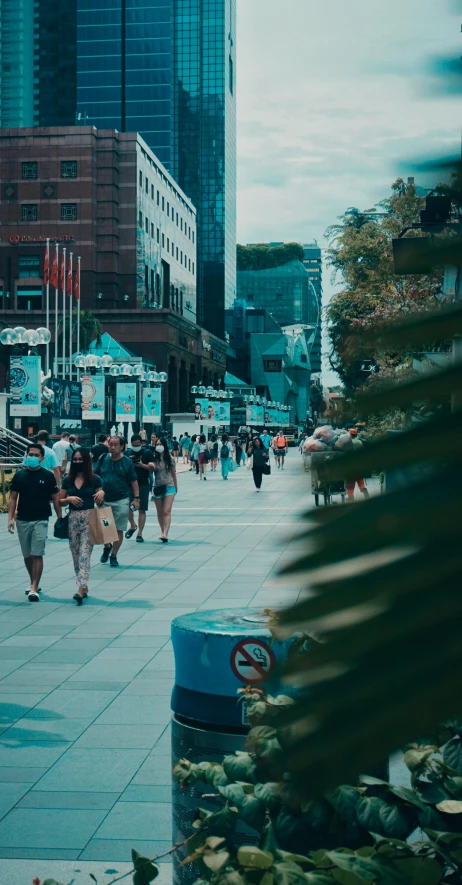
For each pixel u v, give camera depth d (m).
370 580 0.45
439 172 0.45
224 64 165.00
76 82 148.88
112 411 69.12
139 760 6.19
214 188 167.88
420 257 0.48
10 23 149.00
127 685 8.03
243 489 36.03
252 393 154.00
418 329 0.49
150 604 11.78
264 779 0.50
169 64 148.75
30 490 12.10
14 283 99.56
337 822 2.34
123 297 101.56
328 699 0.45
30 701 7.57
